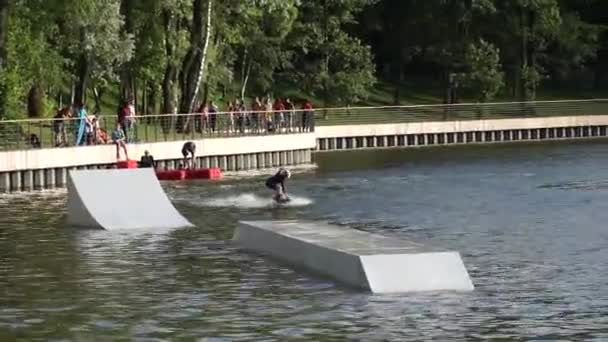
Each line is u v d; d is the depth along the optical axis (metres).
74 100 84.19
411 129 107.25
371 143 105.50
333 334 28.73
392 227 48.72
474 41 128.00
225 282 34.81
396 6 128.62
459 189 64.88
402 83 135.75
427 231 47.25
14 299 32.91
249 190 64.19
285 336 28.59
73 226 47.53
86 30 78.25
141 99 102.31
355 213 53.72
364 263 33.31
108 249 41.38
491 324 29.67
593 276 35.94
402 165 83.25
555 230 47.09
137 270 37.12
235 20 100.44
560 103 118.31
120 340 28.36
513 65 130.50
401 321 29.89
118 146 70.69
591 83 141.75
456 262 33.75
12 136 65.88
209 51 94.75
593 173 75.12
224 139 78.19
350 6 116.94
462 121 110.19
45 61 78.44
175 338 28.50
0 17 74.00
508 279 35.31
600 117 118.12
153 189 48.97
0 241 43.62
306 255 36.44
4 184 64.56
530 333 28.86
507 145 106.19
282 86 123.81
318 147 101.62
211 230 46.38
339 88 115.31
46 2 76.69
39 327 29.66
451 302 31.86
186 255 39.84
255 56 112.12
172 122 75.94
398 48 128.50
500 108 115.50
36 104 84.94
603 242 43.38
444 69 125.69
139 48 88.75
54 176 67.19
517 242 43.62
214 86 102.56
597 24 140.25
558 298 32.62
